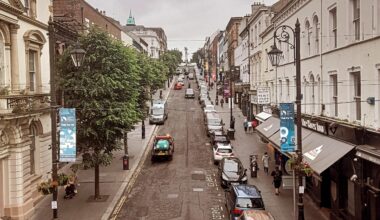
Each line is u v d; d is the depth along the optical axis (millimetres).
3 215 21344
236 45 75125
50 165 26984
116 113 24281
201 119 59562
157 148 36031
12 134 21203
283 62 33188
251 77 52312
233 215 20156
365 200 17719
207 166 34094
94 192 26594
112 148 24906
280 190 26781
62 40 30250
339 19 20781
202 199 25172
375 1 16781
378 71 16891
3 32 21469
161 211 22953
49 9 27375
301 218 17891
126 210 23234
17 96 20781
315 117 23547
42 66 25969
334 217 20656
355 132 17969
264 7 44875
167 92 95812
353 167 18547
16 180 21531
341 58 20656
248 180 29562
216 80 115562
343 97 20609
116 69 24422
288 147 19141
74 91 23859
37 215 22422
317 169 18156
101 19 50625
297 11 28469
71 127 18672
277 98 35750
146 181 29656
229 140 41219
